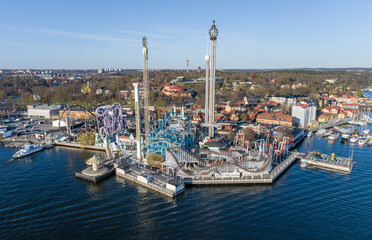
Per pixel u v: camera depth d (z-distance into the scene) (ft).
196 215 327.67
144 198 372.58
